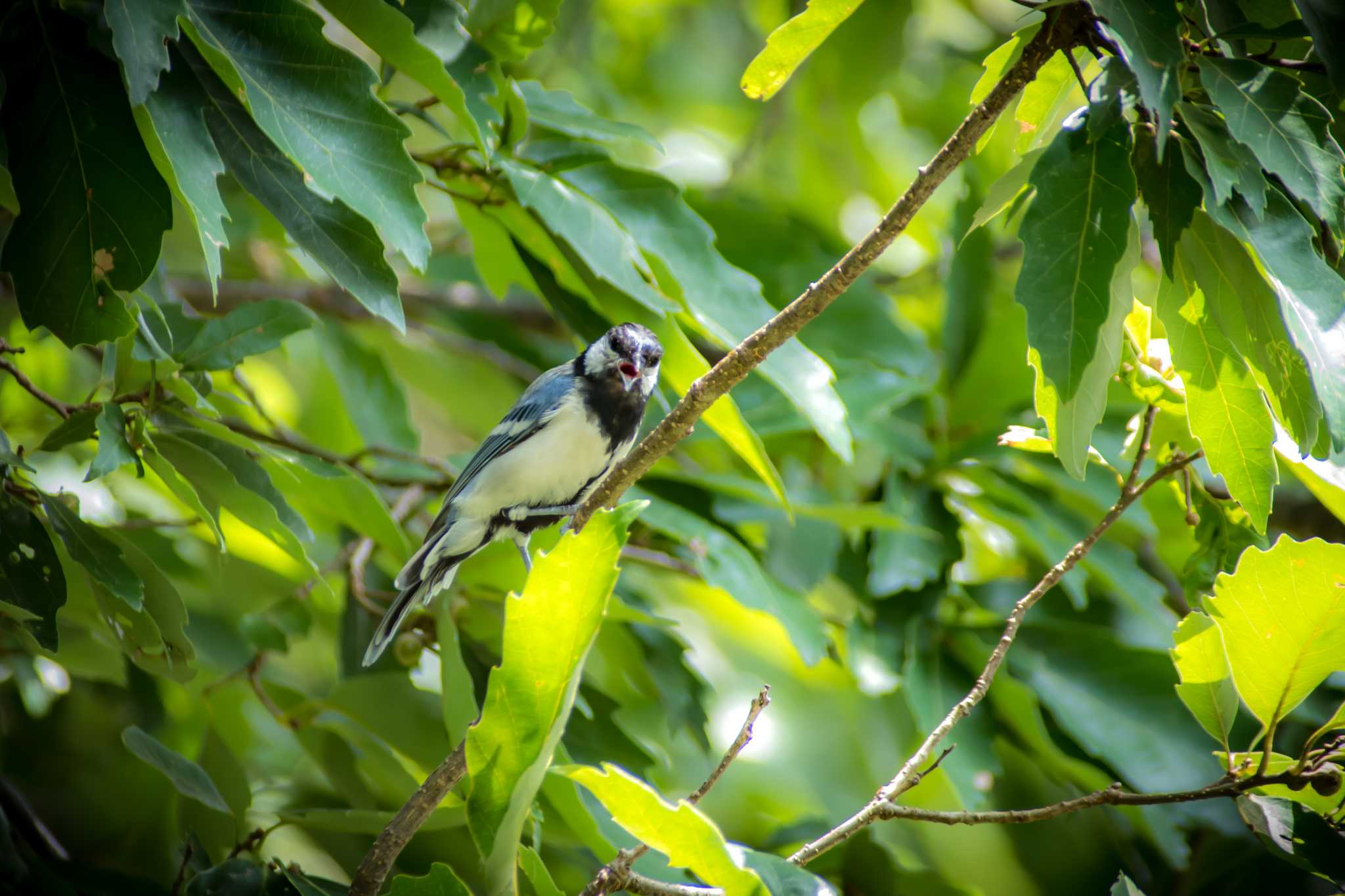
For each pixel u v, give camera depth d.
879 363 12.75
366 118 6.21
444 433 18.20
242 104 6.58
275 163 6.66
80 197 6.11
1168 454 7.99
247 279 15.11
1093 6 5.13
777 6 17.92
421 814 6.62
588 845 7.90
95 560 7.11
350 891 6.79
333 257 6.65
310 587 10.49
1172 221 5.80
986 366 11.66
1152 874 10.91
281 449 9.81
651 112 18.70
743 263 12.99
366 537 10.38
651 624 9.37
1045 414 6.12
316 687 13.37
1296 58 6.66
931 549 10.74
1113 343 5.87
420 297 15.30
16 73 6.07
